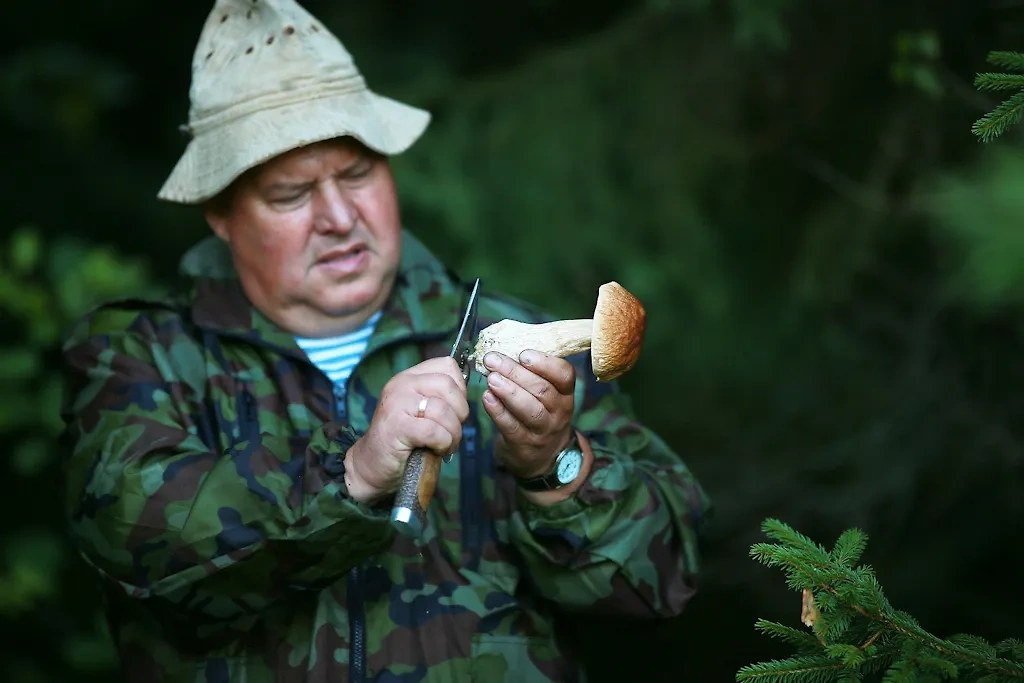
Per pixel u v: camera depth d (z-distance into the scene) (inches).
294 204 116.0
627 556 111.1
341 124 113.7
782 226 207.0
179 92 307.7
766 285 212.5
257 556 103.0
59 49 282.8
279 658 108.1
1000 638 201.9
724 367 218.5
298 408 115.2
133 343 118.6
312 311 118.8
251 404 115.5
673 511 116.6
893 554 209.9
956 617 206.5
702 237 211.9
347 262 116.8
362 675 108.0
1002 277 71.6
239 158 113.1
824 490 213.2
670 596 114.4
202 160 117.0
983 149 157.6
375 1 262.5
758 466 218.5
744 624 233.6
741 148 201.6
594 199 214.4
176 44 305.6
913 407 202.2
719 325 215.6
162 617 108.5
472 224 215.0
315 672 107.3
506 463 109.1
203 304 120.3
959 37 164.2
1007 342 187.5
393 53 258.1
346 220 115.2
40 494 240.1
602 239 213.9
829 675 91.7
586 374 124.1
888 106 182.2
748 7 181.0
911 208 177.5
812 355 214.4
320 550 102.6
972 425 196.5
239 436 113.7
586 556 111.0
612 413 123.6
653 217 213.2
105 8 297.9
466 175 217.0
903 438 204.7
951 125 172.9
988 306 88.1
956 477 200.1
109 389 115.3
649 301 214.5
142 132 306.7
